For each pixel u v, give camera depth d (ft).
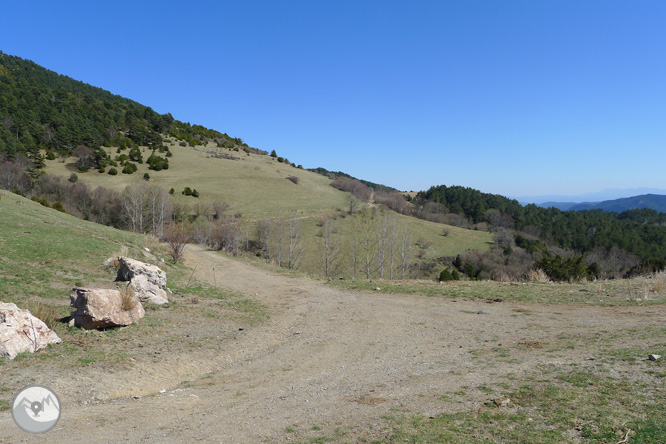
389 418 18.24
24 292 41.09
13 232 65.57
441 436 15.96
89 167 279.49
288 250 184.55
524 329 36.19
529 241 244.22
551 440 15.14
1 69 435.12
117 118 408.26
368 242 186.09
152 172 297.74
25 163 241.35
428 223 272.10
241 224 211.61
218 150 431.02
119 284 51.08
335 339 37.11
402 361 29.01
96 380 24.32
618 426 15.79
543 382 21.72
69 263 56.75
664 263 83.92
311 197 285.64
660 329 31.99
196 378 27.25
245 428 17.79
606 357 25.41
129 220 193.47
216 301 53.06
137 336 34.01
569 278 68.33
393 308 49.37
